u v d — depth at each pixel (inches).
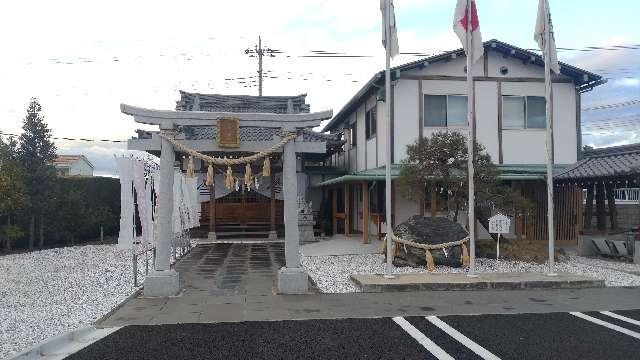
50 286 383.2
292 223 362.6
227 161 355.6
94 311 301.7
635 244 498.0
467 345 234.5
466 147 471.5
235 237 769.6
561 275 405.1
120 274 438.0
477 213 507.8
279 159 591.2
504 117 658.2
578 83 668.7
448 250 454.6
